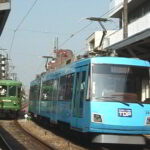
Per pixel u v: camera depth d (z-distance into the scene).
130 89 17.20
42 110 29.64
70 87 20.30
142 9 38.75
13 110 38.28
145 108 17.08
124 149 17.89
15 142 20.78
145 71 17.69
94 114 16.67
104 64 17.31
